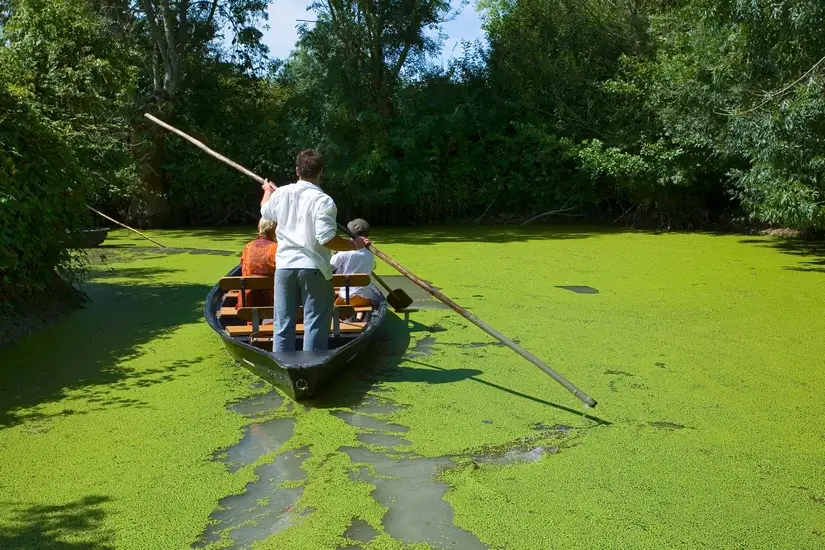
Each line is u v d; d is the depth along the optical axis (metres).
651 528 3.40
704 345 6.49
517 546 3.26
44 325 7.04
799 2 9.62
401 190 19.78
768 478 3.89
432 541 3.30
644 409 4.91
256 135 20.41
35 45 8.00
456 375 5.66
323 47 19.23
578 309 8.00
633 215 19.17
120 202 19.20
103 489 3.78
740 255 12.52
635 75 17.41
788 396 5.15
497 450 4.28
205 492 3.76
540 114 20.12
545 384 5.44
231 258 12.16
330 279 5.13
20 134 6.36
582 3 19.78
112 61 8.80
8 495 3.71
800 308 8.02
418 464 4.09
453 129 20.20
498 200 21.16
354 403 5.04
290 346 5.10
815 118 9.79
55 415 4.78
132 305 8.07
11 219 6.05
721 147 13.70
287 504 3.64
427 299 8.61
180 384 5.41
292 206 5.02
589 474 3.95
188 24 19.78
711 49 13.34
